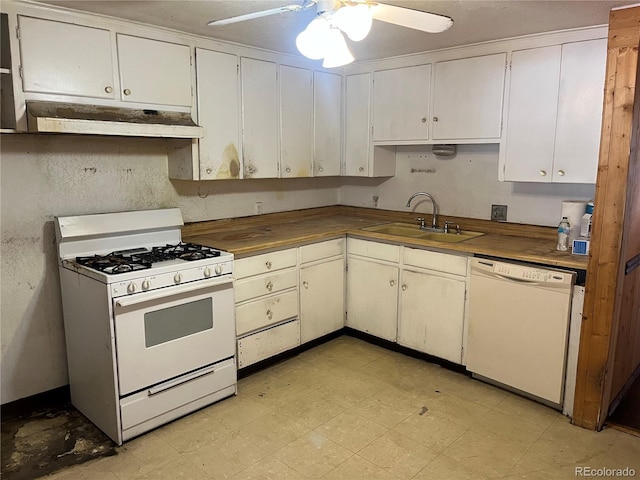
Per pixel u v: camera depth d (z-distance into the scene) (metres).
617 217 2.27
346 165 3.98
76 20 2.38
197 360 2.62
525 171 2.97
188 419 2.58
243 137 3.22
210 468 2.17
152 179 3.08
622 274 2.39
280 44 3.13
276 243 3.09
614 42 2.20
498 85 3.01
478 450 2.30
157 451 2.30
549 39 2.77
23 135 2.50
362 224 3.85
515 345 2.74
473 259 2.89
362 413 2.64
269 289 3.11
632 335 2.92
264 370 3.18
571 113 2.75
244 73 3.17
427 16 1.79
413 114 3.48
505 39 2.94
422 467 2.18
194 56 2.89
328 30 1.79
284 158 3.52
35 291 2.64
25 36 2.22
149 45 2.67
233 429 2.49
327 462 2.21
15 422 2.57
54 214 2.66
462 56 3.16
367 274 3.54
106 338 2.28
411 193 3.92
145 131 2.54
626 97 2.18
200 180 3.14
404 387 2.94
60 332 2.75
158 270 2.37
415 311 3.26
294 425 2.53
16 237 2.54
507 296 2.73
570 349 2.54
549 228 3.17
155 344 2.41
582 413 2.49
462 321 3.02
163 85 2.75
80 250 2.65
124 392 2.32
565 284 2.49
